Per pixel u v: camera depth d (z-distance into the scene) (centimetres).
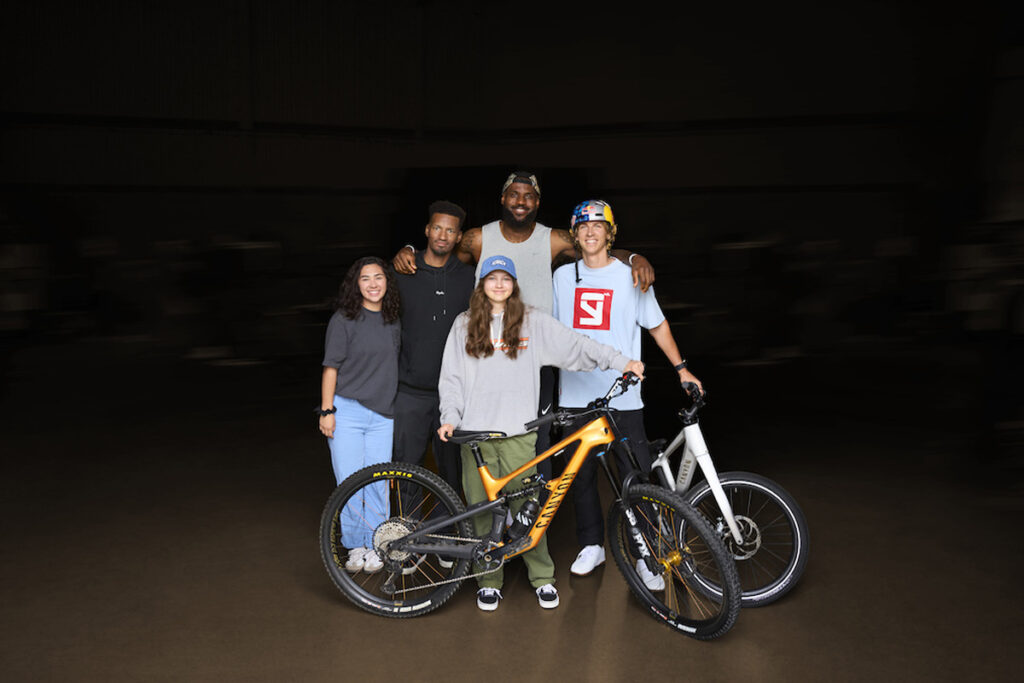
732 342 966
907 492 480
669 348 371
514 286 331
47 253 1023
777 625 328
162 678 288
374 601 335
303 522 438
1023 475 507
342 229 1192
